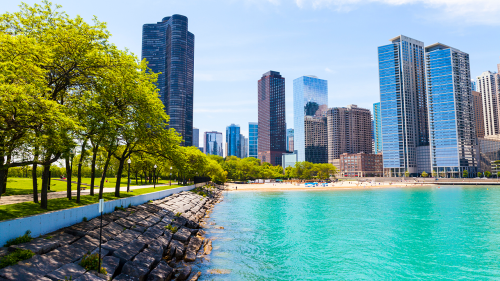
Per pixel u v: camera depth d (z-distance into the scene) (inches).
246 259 1042.1
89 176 4001.0
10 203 1008.9
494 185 7101.4
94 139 1018.1
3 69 658.8
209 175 5172.2
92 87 1080.8
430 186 6973.4
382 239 1365.7
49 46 898.7
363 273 936.3
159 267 796.6
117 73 1073.5
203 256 1050.7
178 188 2466.8
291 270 947.3
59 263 648.4
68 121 745.6
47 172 926.4
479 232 1520.7
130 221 1112.2
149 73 1464.1
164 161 1883.6
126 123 1244.5
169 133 1525.6
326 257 1087.0
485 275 927.7
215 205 2775.6
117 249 812.0
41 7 968.9
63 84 984.9
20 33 920.3
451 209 2460.6
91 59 956.0
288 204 2876.5
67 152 833.5
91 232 863.7
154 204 1583.4
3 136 753.6
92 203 1101.7
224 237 1370.6
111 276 676.7
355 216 2060.8
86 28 992.2
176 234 1192.2
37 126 786.8
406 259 1073.5
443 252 1162.6
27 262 604.1
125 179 4114.2
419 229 1592.0
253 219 1913.1
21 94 652.1
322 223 1765.5
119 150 1659.7
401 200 3302.2
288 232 1502.2
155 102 1406.3
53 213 816.3
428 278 901.8
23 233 708.0
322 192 4776.1
